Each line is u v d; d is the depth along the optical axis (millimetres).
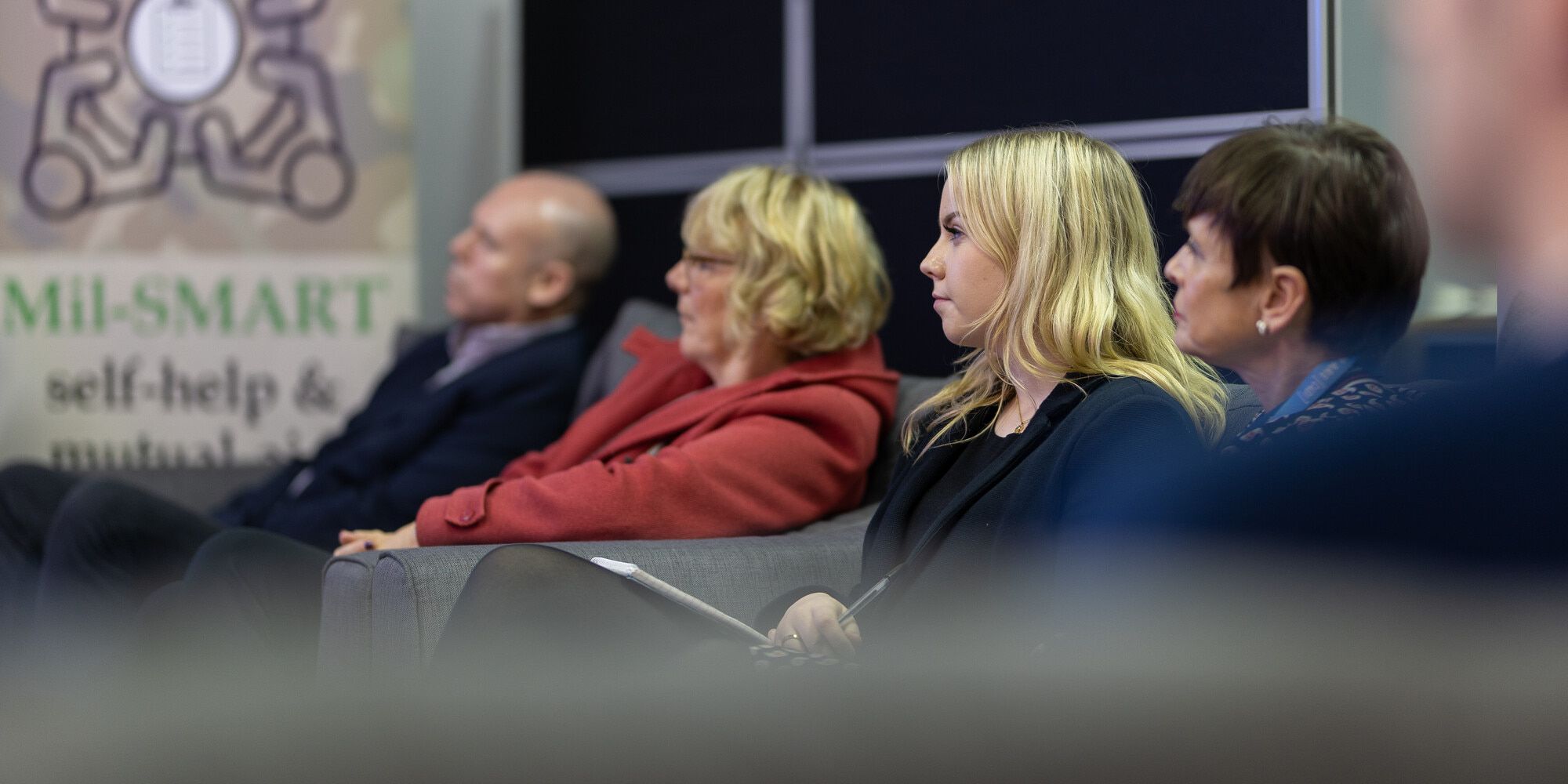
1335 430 1104
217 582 4016
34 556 5395
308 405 8227
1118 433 3043
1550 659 952
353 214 8234
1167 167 5406
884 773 1024
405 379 7020
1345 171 2615
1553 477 1008
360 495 6258
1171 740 971
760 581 4039
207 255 8172
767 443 4543
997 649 1219
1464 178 864
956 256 3486
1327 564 1037
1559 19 832
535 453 5457
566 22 8258
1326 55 4840
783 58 7047
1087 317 3275
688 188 7613
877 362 4977
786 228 4777
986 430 3537
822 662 2240
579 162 8242
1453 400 1072
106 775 836
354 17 8180
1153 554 1168
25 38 8055
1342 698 952
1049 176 3354
